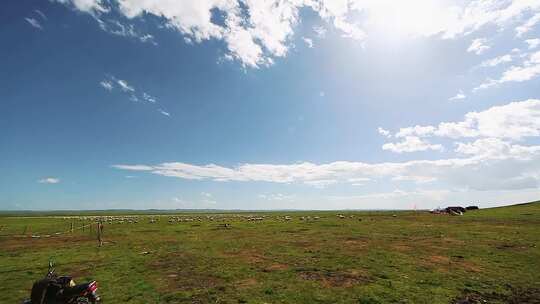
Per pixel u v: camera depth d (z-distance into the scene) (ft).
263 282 71.36
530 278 73.00
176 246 134.10
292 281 71.97
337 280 72.49
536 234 146.20
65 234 203.10
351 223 238.48
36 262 100.42
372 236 156.46
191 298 59.62
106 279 75.66
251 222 291.58
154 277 77.10
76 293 52.80
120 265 93.35
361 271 81.35
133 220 369.91
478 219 227.81
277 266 89.20
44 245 146.72
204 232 198.70
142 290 65.36
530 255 99.86
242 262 95.76
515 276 74.95
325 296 60.18
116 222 328.29
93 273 82.79
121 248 131.34
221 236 172.76
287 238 156.56
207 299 58.90
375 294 61.16
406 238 146.41
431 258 98.07
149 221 335.47
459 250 111.45
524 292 62.39
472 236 146.30
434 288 65.16
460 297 59.26
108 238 173.17
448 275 76.23
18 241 165.78
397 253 107.65
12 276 81.15
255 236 169.07
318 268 85.51
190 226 253.24
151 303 56.85
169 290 65.26
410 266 86.94
